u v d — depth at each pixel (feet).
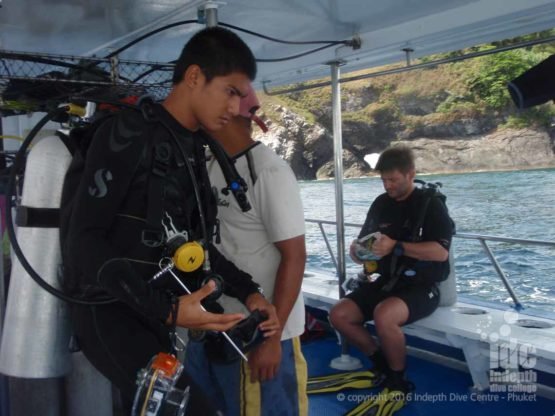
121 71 9.74
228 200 6.85
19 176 6.88
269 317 5.66
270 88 16.61
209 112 5.10
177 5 9.13
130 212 4.78
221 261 5.88
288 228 6.54
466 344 11.75
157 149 4.77
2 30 10.35
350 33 11.80
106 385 6.45
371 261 12.16
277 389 6.84
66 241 4.71
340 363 13.42
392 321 11.23
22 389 6.12
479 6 9.82
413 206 11.97
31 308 5.55
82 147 5.08
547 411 10.99
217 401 7.20
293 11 10.11
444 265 11.93
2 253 6.92
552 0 8.87
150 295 4.48
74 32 10.64
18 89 7.93
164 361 4.52
